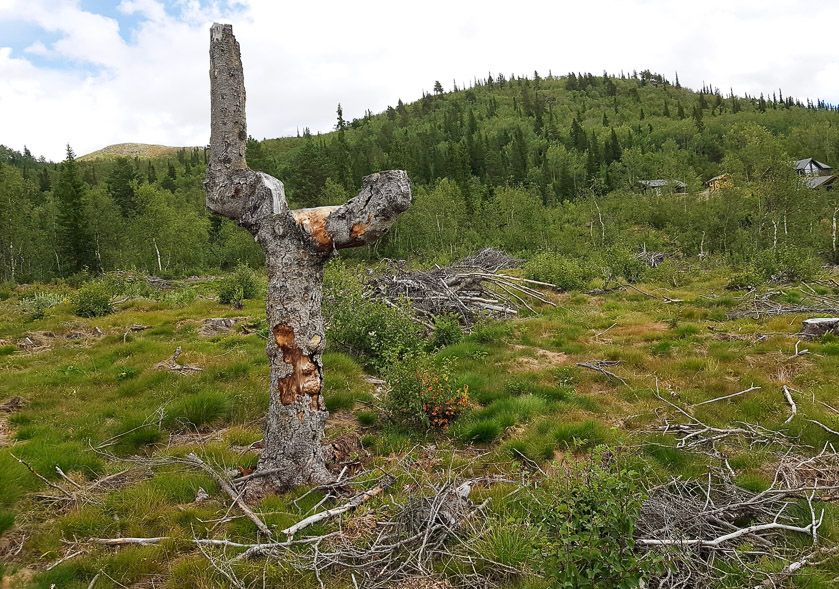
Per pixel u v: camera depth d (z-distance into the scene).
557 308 14.91
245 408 7.41
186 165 104.12
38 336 13.05
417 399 6.67
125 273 25.06
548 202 59.41
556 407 7.36
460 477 5.34
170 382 8.54
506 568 3.78
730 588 3.52
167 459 5.64
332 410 7.46
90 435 6.60
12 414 7.44
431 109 145.12
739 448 5.98
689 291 17.97
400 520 4.31
